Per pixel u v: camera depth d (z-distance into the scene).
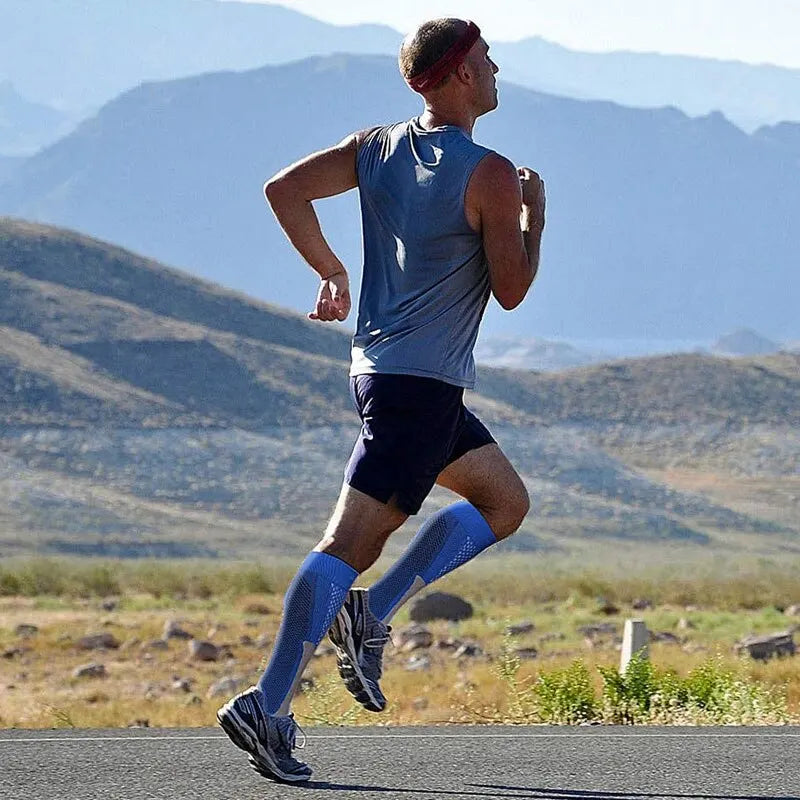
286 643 10.05
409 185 10.30
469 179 10.13
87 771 11.27
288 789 10.49
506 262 10.23
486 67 10.66
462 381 10.40
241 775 11.08
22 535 152.62
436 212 10.19
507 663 26.92
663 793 10.59
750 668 39.78
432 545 10.83
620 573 124.56
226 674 50.91
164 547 155.38
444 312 10.29
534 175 10.73
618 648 57.44
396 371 10.23
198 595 101.50
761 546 185.25
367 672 10.48
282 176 10.77
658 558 163.75
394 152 10.47
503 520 10.94
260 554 157.00
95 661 54.41
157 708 37.34
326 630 10.09
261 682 10.09
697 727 15.16
